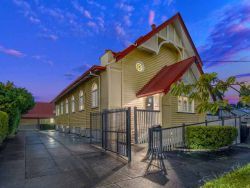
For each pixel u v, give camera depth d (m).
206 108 4.82
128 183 5.79
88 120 17.08
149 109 13.81
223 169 7.24
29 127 42.41
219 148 11.20
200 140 10.89
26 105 23.16
